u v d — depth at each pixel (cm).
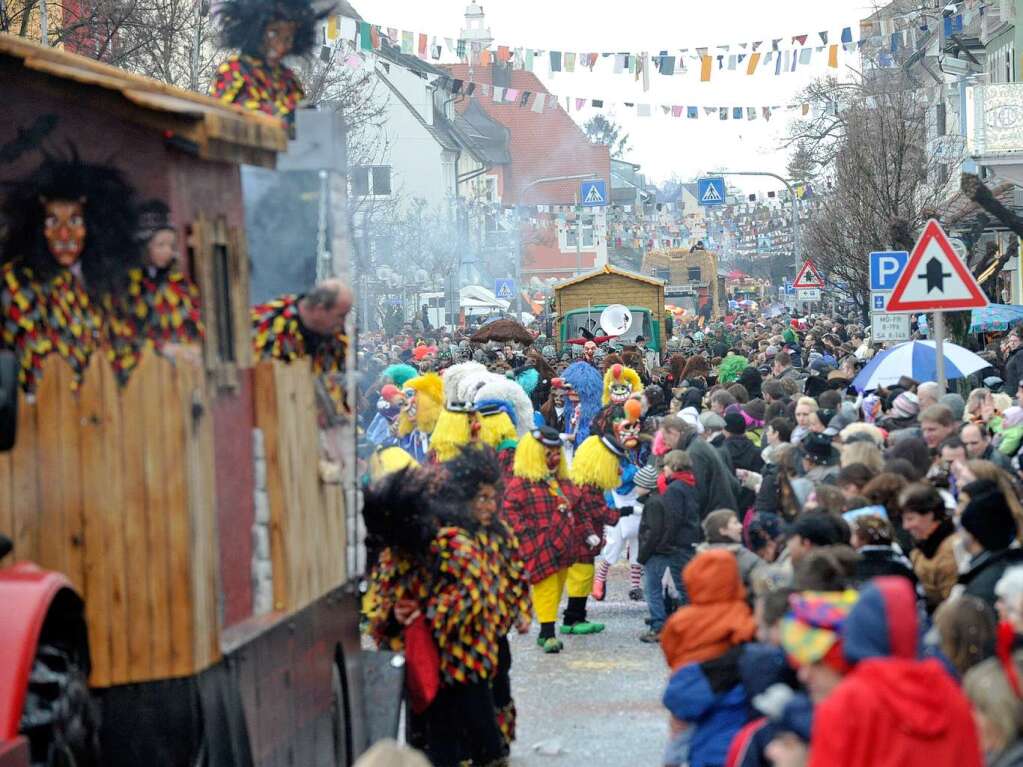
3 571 1289
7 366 1252
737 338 11188
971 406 3375
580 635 3341
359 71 10125
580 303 10425
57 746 1266
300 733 1655
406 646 2178
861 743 1140
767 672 1483
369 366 5291
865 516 1947
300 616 1662
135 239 1441
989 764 1351
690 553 3181
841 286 12850
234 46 2028
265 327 1711
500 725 2333
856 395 5391
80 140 1457
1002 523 1792
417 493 2144
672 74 6331
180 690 1367
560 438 3131
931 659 1198
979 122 6278
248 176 1758
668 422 3453
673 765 1692
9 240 1441
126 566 1366
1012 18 9331
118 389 1370
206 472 1422
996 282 10250
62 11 6725
